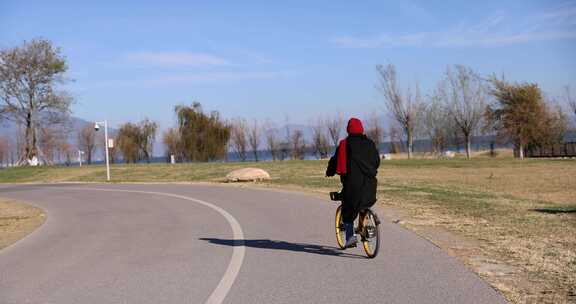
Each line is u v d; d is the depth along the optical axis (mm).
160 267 8164
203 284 6996
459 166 37375
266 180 27734
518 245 8859
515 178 26719
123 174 39062
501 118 54125
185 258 8797
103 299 6484
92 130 74375
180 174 36531
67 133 57375
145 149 66750
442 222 11758
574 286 6336
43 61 53125
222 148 61594
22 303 6477
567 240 9258
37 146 54719
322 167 37562
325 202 16938
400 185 22719
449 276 6945
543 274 6934
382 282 6766
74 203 20359
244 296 6340
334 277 7121
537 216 12398
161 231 12094
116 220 14516
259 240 10344
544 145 55312
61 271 8219
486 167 35906
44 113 54719
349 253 8781
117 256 9258
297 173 33031
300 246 9570
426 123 60531
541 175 28375
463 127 54781
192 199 19547
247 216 14141
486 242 9258
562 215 12547
